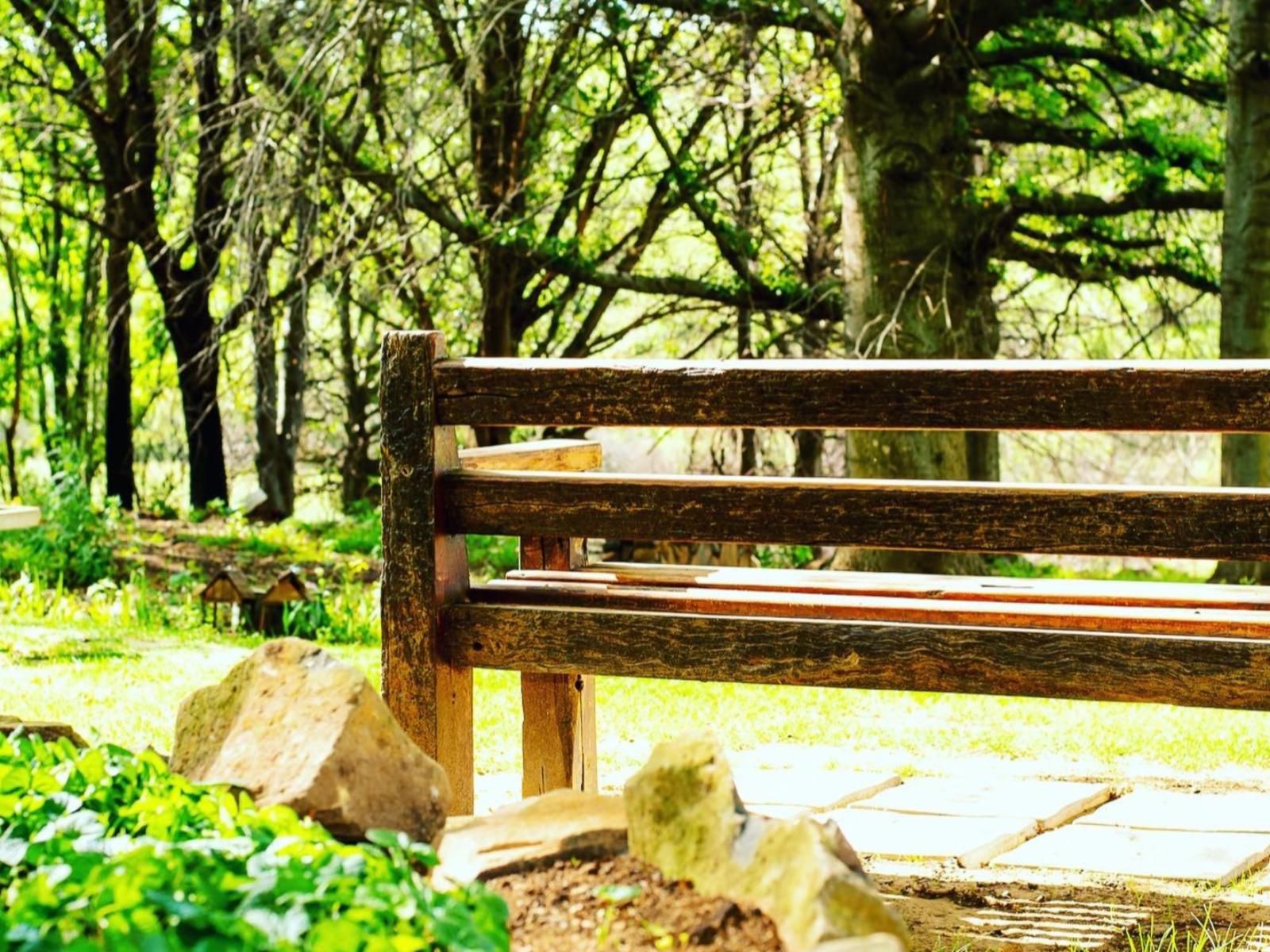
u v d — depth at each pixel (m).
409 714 4.05
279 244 17.56
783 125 19.73
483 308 20.66
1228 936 3.78
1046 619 3.72
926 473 15.14
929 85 15.20
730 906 2.53
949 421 3.66
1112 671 3.60
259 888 2.40
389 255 22.03
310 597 11.58
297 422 26.56
